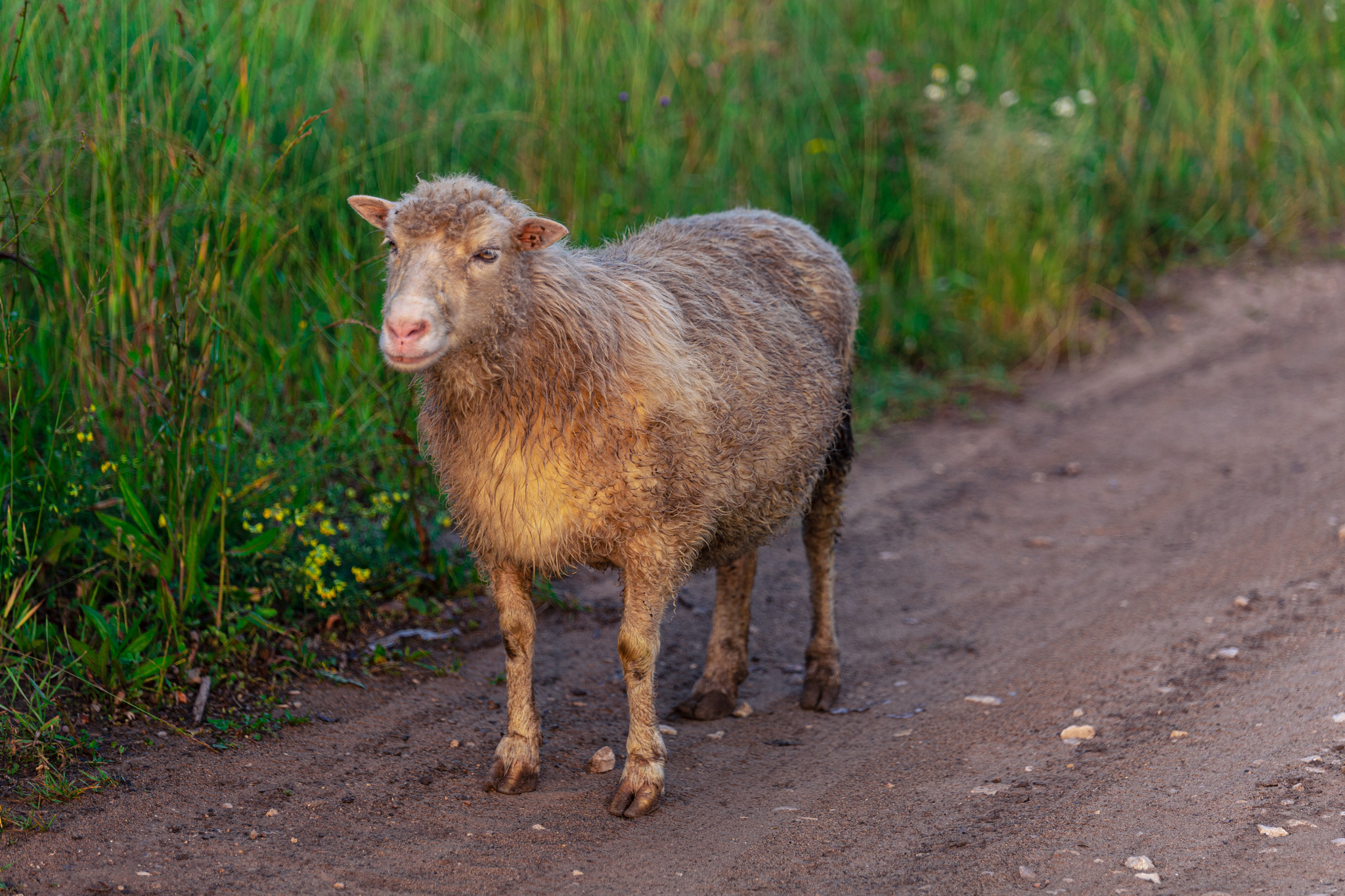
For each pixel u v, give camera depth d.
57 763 5.71
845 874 5.08
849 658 7.82
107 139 7.20
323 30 10.06
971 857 5.12
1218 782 5.54
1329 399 11.56
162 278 7.52
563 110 10.84
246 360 8.12
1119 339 13.82
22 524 6.52
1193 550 8.86
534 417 5.39
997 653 7.61
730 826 5.59
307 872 5.04
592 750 6.45
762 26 13.19
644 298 5.85
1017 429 11.91
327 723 6.47
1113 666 7.10
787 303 6.80
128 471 6.88
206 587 6.86
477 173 10.01
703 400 5.75
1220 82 15.88
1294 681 6.45
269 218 8.00
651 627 5.69
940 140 13.62
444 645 7.53
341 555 7.84
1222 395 12.12
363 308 8.48
